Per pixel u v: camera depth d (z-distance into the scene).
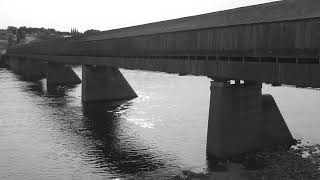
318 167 30.66
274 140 37.81
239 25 33.59
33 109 69.44
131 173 34.00
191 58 41.09
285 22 29.12
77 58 81.44
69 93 93.62
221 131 35.50
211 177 30.33
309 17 27.77
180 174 32.56
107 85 77.56
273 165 32.12
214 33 36.94
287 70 29.39
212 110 36.69
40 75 153.88
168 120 55.31
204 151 38.72
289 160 32.88
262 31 31.25
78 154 40.34
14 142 45.72
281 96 73.50
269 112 38.19
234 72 34.56
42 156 39.97
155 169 34.62
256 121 36.59
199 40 39.31
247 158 34.62
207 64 38.16
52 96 88.12
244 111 36.03
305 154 34.53
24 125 55.47
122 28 66.88
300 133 42.41
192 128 49.56
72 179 33.19
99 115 61.88
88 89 76.06
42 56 117.00
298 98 70.44
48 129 52.56
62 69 116.94
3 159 39.12
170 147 41.09
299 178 28.62
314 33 26.98
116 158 38.50
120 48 59.91
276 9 33.44
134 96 80.75
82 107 70.56
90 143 44.53
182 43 42.44
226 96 35.53
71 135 48.72
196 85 105.31
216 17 41.50
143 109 65.81
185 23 47.25
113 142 44.53
